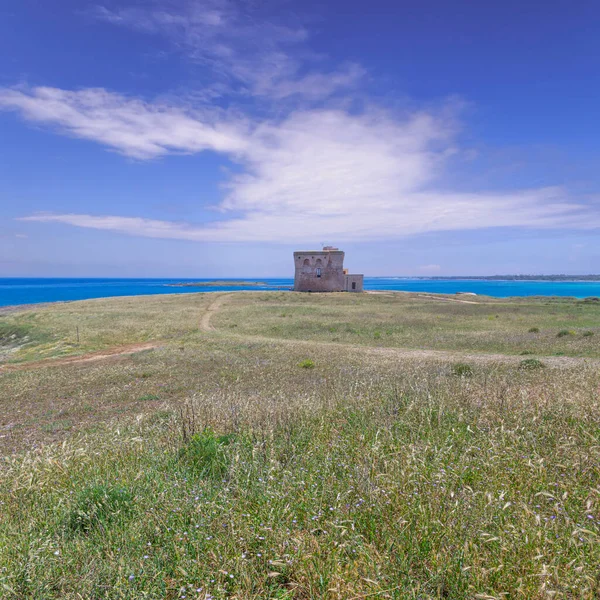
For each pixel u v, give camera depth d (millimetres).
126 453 6383
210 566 3213
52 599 3006
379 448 5316
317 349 28141
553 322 42031
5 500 4895
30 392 19641
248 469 5074
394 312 53906
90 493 4547
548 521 3439
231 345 32219
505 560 3055
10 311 62500
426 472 4445
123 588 3008
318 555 3213
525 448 5129
